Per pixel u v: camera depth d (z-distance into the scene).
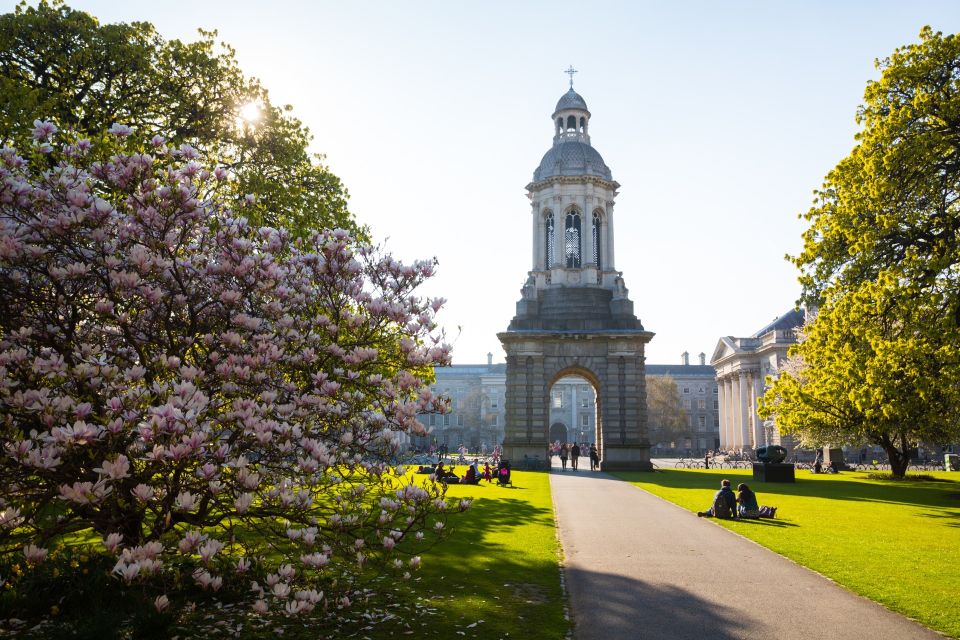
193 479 8.32
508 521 20.05
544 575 12.85
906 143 24.81
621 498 27.72
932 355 23.88
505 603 10.80
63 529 8.59
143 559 6.61
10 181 8.57
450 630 9.34
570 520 20.92
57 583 9.59
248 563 8.84
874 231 26.27
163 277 9.67
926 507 25.00
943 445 42.00
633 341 52.38
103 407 8.23
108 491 6.59
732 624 9.95
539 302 56.19
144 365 9.46
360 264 11.39
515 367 52.84
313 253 11.41
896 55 26.72
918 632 9.56
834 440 46.84
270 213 24.83
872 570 13.41
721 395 113.56
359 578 11.90
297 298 10.74
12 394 7.81
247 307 10.68
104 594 9.54
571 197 57.69
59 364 7.69
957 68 25.58
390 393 10.28
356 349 10.27
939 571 13.30
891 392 24.33
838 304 27.55
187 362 9.94
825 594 11.66
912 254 24.34
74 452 7.66
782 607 10.86
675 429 111.44
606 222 57.88
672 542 16.91
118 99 24.69
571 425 133.75
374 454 10.32
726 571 13.52
